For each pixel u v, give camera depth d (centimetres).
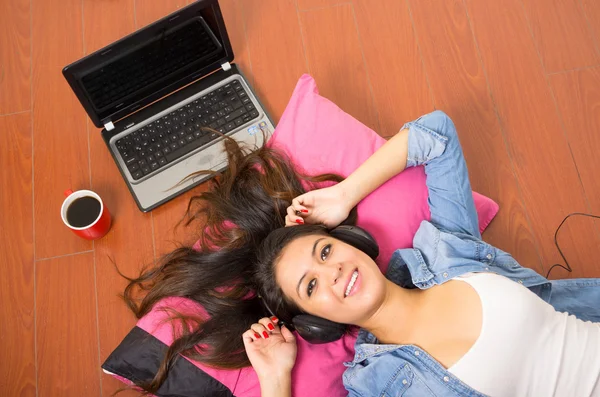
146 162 162
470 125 173
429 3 185
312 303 117
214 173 157
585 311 135
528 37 181
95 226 153
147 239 164
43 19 187
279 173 146
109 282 161
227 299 139
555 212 163
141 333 139
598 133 170
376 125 175
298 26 185
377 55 181
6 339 156
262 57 183
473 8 184
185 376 135
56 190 169
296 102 156
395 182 145
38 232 166
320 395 133
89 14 187
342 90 179
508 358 112
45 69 183
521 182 167
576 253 160
